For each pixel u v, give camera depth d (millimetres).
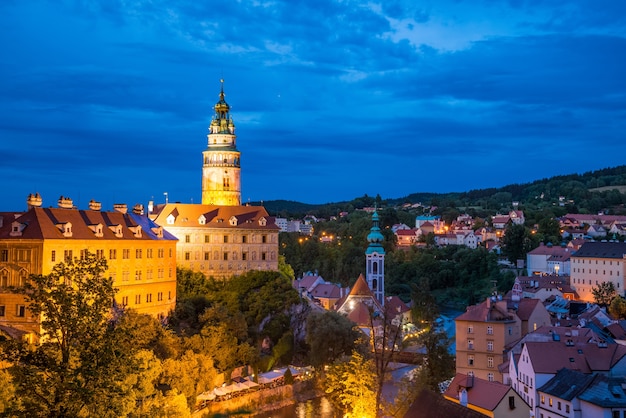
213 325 158750
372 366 100188
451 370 143250
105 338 57406
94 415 56656
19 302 132000
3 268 134875
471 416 69875
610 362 122688
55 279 58062
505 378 138125
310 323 161625
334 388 110562
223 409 140500
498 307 149500
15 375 55344
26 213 140125
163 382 125312
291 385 159000
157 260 167625
